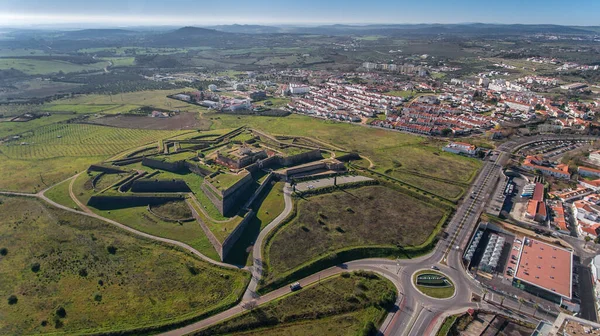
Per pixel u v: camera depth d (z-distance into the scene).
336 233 171.50
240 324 119.88
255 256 153.12
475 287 141.62
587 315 129.25
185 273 142.25
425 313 128.12
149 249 156.25
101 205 189.75
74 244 157.75
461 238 171.50
